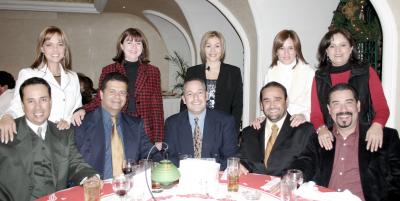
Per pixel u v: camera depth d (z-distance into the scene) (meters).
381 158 2.17
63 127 2.26
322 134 2.29
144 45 2.95
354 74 2.50
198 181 1.87
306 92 2.82
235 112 3.21
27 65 8.70
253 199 1.74
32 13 8.56
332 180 2.24
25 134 2.11
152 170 1.89
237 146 2.70
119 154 2.49
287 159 2.46
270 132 2.56
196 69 3.23
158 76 3.07
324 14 3.95
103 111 2.51
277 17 3.86
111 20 8.99
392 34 2.84
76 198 1.75
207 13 5.63
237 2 4.05
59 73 2.65
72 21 8.81
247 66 4.52
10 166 2.05
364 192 2.14
